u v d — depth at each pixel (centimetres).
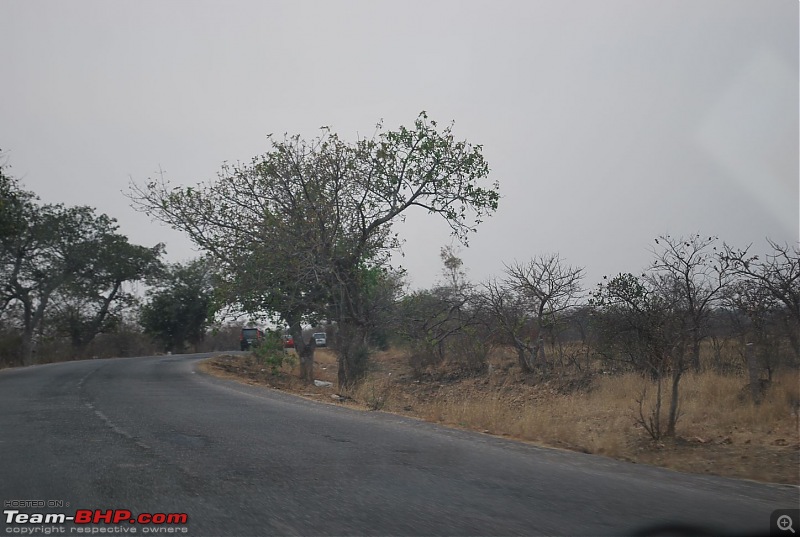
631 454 1054
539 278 2584
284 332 2855
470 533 591
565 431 1195
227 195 2520
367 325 2559
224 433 1112
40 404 1509
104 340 5900
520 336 2705
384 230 2578
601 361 2309
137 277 5781
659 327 1413
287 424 1237
